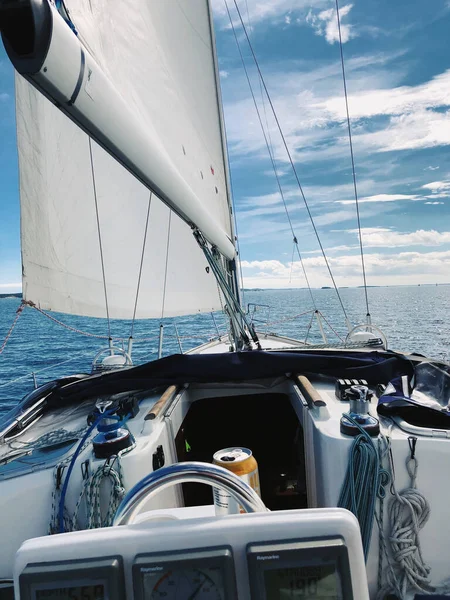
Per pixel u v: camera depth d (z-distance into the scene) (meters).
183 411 2.43
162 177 1.62
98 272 4.41
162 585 0.78
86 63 1.05
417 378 2.27
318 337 19.36
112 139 1.25
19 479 1.63
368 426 1.67
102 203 4.43
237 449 1.54
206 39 3.61
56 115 3.87
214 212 3.42
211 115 3.59
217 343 5.78
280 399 2.86
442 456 1.60
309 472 1.98
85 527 1.60
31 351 22.23
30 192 3.66
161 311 5.14
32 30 0.87
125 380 2.47
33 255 3.69
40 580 0.78
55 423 2.26
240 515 0.83
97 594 0.78
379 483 1.58
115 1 1.74
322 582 0.78
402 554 1.55
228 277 4.14
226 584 0.78
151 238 4.98
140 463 1.66
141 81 1.97
